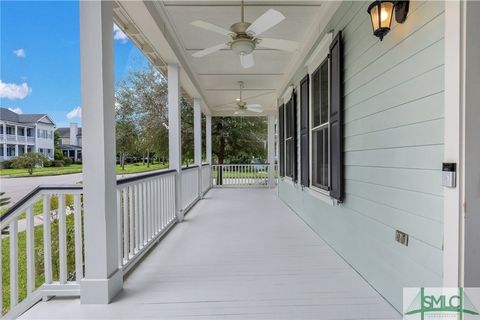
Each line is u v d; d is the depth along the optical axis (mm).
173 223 4426
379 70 2217
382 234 2201
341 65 2902
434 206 1637
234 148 12539
